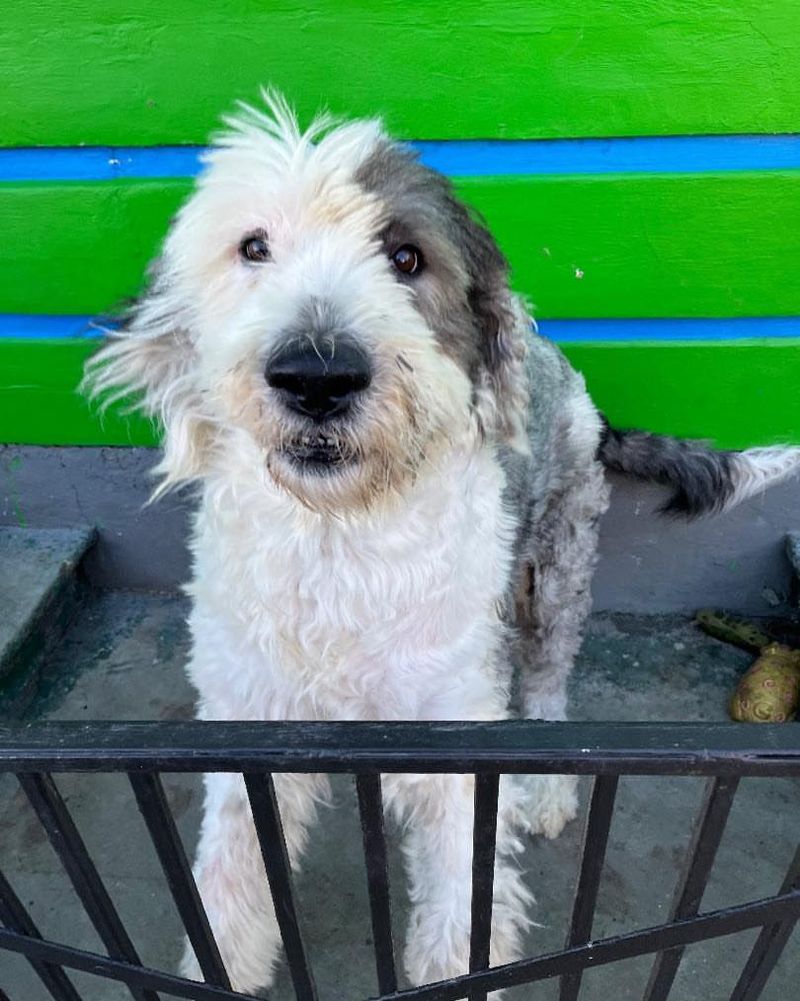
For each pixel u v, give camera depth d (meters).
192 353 0.52
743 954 0.61
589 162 0.74
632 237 0.75
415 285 0.50
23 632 0.81
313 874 0.68
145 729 0.30
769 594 0.90
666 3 0.66
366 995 0.60
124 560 0.95
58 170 0.76
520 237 0.76
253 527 0.50
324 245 0.47
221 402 0.45
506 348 0.54
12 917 0.37
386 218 0.49
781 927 0.35
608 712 0.82
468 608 0.53
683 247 0.75
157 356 0.53
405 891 0.67
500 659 0.60
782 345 0.79
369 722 0.30
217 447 0.52
